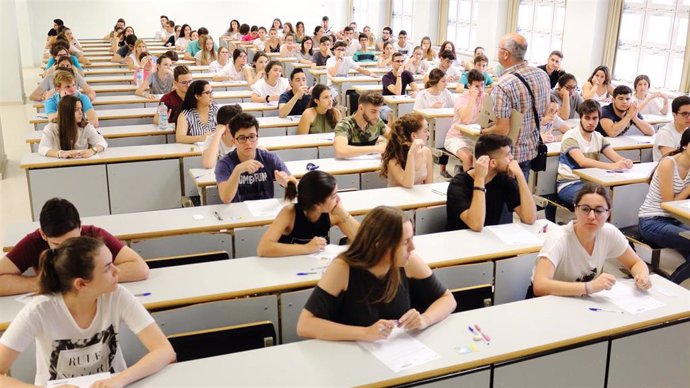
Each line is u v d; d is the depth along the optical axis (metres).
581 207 2.47
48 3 14.79
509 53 3.91
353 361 1.91
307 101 5.86
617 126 5.30
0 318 2.12
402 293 2.16
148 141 5.22
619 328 2.14
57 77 5.16
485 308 2.28
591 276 2.56
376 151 4.39
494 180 3.20
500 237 2.96
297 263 2.64
